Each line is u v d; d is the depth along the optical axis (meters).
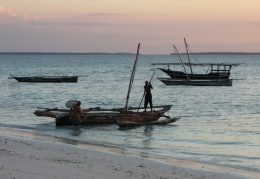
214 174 22.27
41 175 18.97
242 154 29.50
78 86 108.62
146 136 37.19
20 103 68.25
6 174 18.61
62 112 44.72
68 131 39.03
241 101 75.19
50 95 84.19
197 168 24.12
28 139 31.50
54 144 29.39
